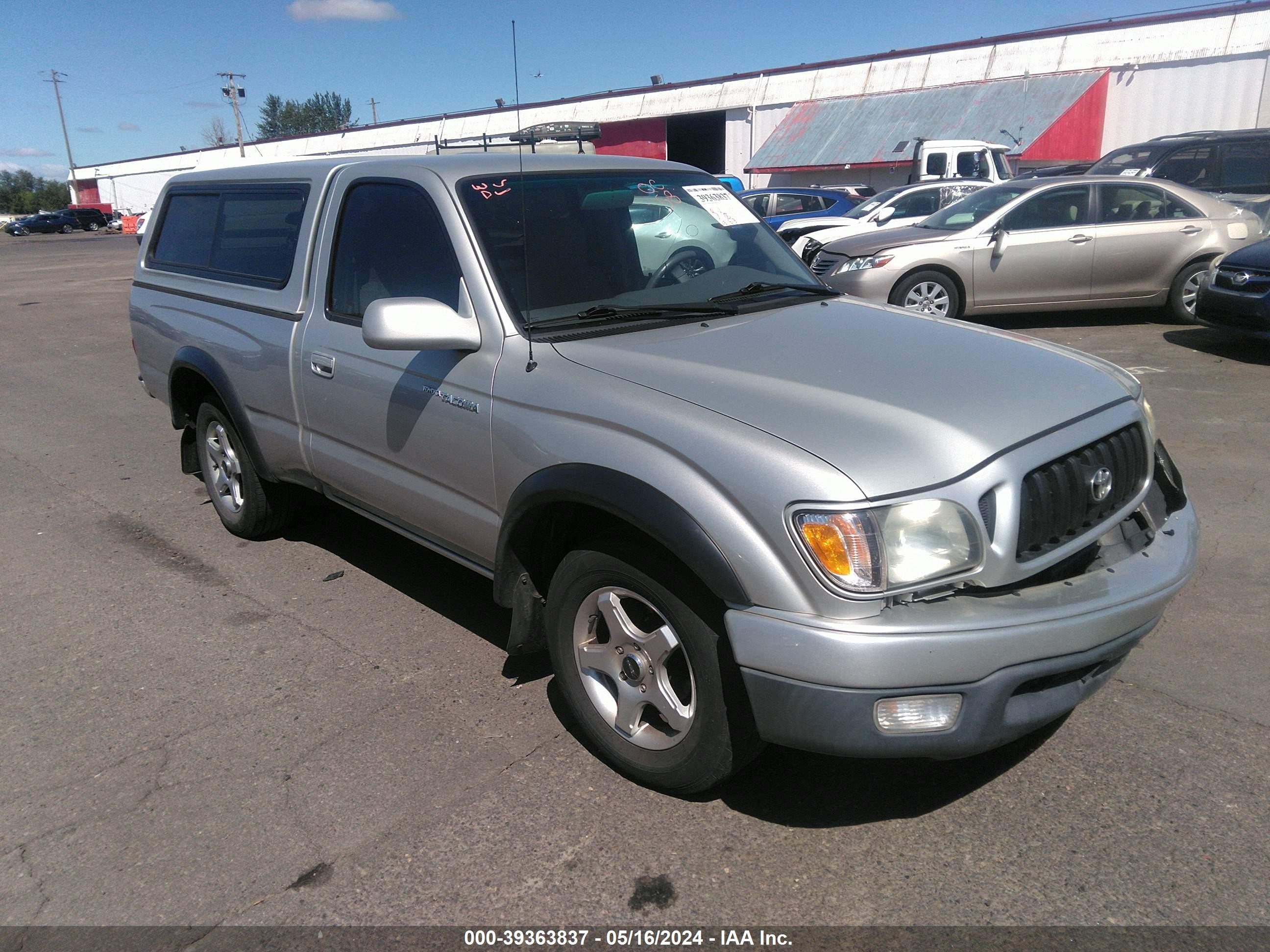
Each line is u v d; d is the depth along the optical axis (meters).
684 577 2.54
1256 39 22.22
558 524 3.01
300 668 3.66
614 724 2.91
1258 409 6.62
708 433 2.49
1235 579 4.11
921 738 2.31
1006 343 3.17
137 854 2.64
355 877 2.54
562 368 2.93
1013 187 10.12
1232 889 2.40
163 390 5.18
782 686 2.33
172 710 3.38
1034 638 2.31
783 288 3.74
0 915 2.44
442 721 3.27
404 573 4.57
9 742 3.21
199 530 5.23
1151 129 23.98
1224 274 8.26
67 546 5.04
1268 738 3.01
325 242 3.90
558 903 2.43
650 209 3.73
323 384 3.83
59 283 20.88
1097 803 2.74
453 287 3.27
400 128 35.56
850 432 2.41
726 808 2.79
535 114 37.09
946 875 2.49
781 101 30.91
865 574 2.25
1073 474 2.52
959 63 27.03
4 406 8.52
